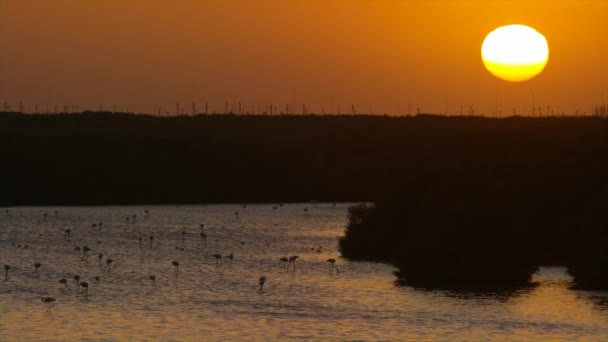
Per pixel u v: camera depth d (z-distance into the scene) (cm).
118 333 16125
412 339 15750
